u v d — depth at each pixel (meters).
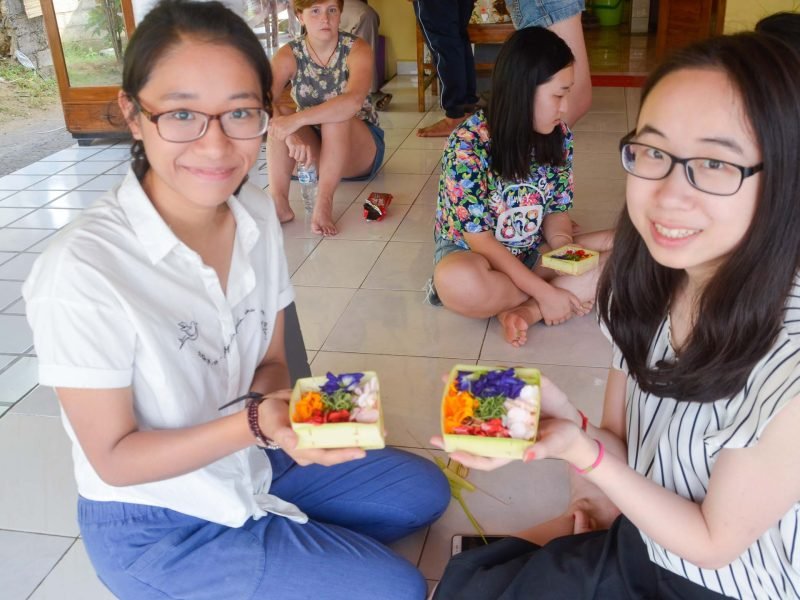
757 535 1.04
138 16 4.41
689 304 1.17
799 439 0.96
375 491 1.66
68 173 4.29
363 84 3.41
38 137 5.03
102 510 1.39
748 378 1.01
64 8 4.44
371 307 2.77
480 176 2.50
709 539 1.07
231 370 1.38
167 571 1.39
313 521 1.54
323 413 1.14
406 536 1.76
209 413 1.36
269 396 1.21
